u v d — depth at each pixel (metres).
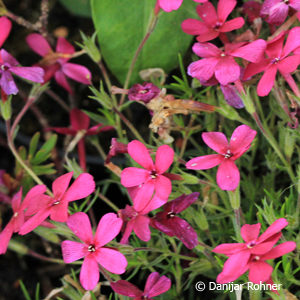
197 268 0.45
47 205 0.40
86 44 0.46
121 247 0.41
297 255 0.42
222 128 0.48
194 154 0.48
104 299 0.43
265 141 0.48
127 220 0.40
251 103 0.42
